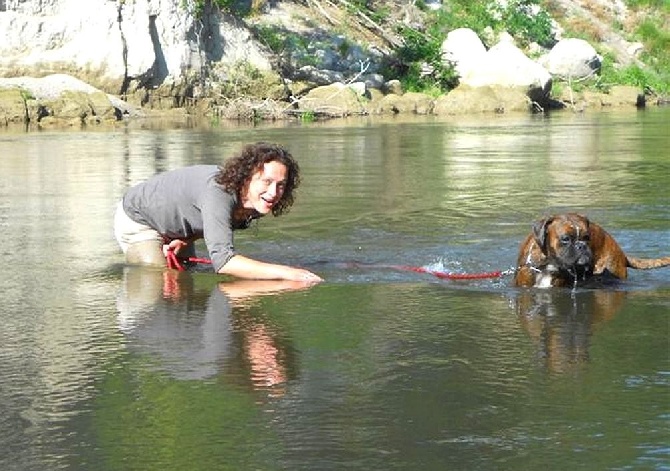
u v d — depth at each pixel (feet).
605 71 106.93
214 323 16.55
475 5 109.91
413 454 12.15
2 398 13.64
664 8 127.75
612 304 17.72
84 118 66.80
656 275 19.99
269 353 15.11
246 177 19.49
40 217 26.14
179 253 21.18
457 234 23.91
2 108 65.26
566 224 18.88
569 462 11.97
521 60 90.58
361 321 16.62
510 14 110.01
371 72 89.04
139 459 12.10
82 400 13.55
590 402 13.35
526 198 29.30
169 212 20.34
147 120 70.38
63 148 46.19
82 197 29.50
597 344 15.49
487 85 88.43
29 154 43.16
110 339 15.80
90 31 72.74
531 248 19.34
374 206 27.89
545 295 18.35
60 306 17.63
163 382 14.05
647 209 27.04
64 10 73.56
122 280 19.44
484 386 13.88
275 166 19.40
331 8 95.35
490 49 97.19
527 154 43.60
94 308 17.48
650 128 61.72
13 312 17.33
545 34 110.63
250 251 22.12
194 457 12.12
